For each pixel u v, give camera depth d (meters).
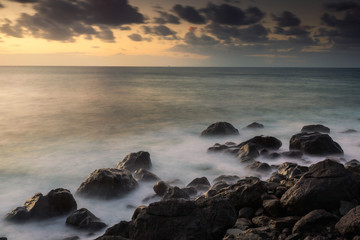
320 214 6.67
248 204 8.29
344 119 30.02
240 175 13.66
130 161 14.27
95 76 151.62
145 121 29.38
